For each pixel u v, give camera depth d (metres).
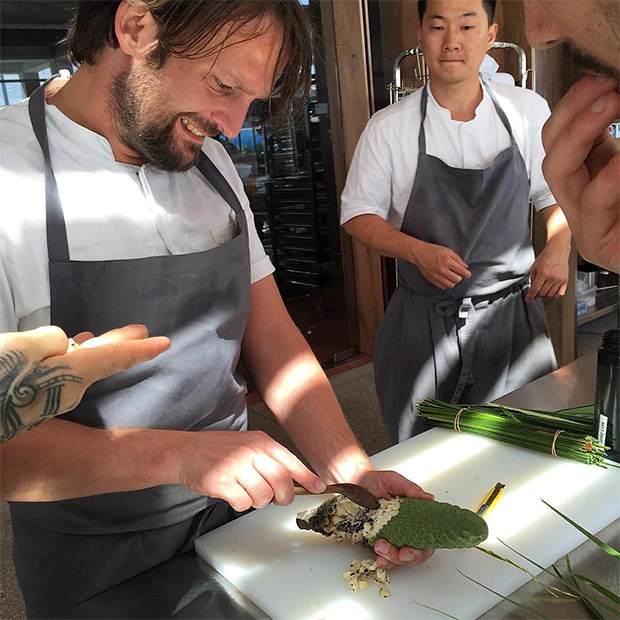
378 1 3.42
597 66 0.45
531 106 1.95
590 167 0.60
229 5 0.85
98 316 1.00
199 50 0.88
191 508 1.10
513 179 1.87
